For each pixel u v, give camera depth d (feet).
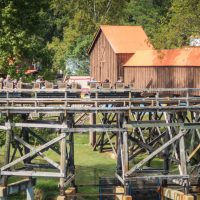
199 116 197.88
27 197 171.63
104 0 503.20
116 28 386.73
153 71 311.27
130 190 169.48
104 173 212.64
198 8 279.69
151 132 232.32
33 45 233.96
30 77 223.51
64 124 158.61
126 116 161.38
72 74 456.45
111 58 375.45
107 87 169.58
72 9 511.40
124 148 160.97
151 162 231.30
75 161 235.20
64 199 156.04
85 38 465.88
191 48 303.07
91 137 266.16
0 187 160.04
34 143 205.77
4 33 225.56
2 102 162.50
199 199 166.30
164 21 307.37
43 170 197.47
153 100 162.09
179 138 164.25
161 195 170.60
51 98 159.43
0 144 202.18
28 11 236.22
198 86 287.48
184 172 163.63
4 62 219.41
